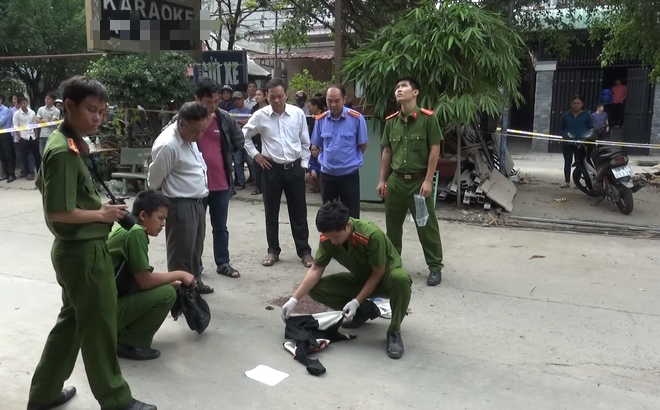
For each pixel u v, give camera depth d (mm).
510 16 8109
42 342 3480
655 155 13383
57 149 2223
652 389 2977
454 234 6184
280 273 4906
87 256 2383
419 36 6672
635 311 4016
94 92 2297
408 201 4586
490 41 6586
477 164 7539
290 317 3504
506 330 3705
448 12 6695
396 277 3307
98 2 5996
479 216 6871
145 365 3205
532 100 15984
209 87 4328
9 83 14055
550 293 4383
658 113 13203
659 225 6449
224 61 9477
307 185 8727
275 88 4770
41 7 13711
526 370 3174
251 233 6297
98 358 2504
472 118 6469
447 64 6457
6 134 9711
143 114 9094
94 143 8602
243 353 3371
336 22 7496
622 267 5023
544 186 8859
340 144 4871
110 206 2391
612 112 13922
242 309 4074
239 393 2908
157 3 6637
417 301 4219
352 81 7281
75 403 2824
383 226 6570
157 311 3219
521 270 4945
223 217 4738
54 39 14266
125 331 3225
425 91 6773
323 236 3357
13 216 7074
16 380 3012
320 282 3637
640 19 7852
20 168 11148
